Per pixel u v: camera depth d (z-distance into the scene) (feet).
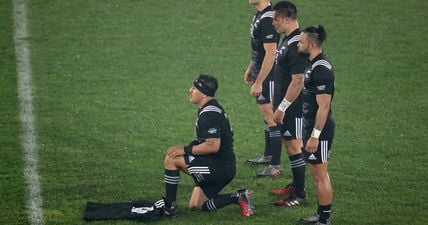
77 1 220.23
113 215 126.31
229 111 167.73
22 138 153.89
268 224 124.16
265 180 140.36
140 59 192.24
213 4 219.20
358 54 193.67
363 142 153.58
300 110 130.21
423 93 175.42
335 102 171.42
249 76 150.00
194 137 156.56
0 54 192.03
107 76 183.42
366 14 212.84
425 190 135.23
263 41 141.79
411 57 192.13
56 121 161.58
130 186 137.08
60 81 180.14
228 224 124.16
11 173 140.46
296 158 130.31
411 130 158.61
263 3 142.41
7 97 171.42
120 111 167.02
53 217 126.31
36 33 202.80
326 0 220.23
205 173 125.90
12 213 127.44
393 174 140.97
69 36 202.08
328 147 121.08
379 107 169.17
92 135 156.15
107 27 207.21
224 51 196.34
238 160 147.84
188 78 183.21
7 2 218.38
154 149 151.12
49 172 141.38
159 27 207.41
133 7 217.56
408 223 124.67
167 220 125.59
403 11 214.48
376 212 128.06
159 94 175.52
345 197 132.98
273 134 141.28
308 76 120.06
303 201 131.85
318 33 119.03
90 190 135.23
